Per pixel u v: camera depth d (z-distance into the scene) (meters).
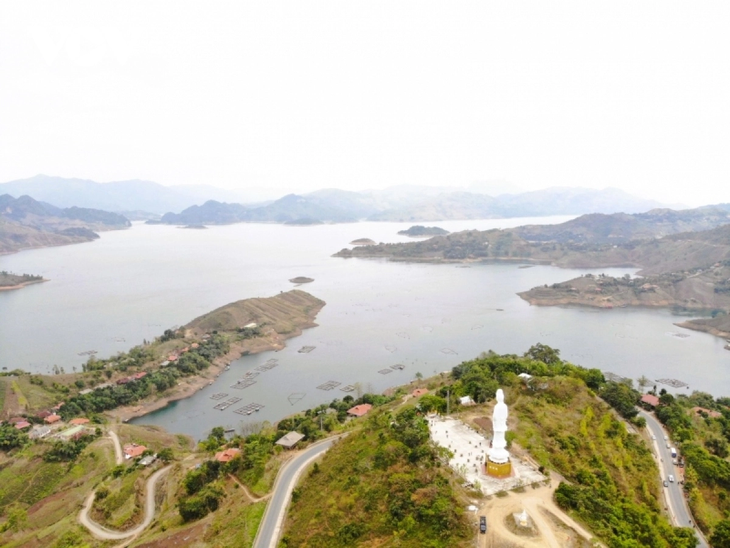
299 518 79.75
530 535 61.28
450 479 73.50
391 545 63.91
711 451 110.50
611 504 73.19
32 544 105.12
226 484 103.44
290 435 118.69
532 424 95.69
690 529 77.62
